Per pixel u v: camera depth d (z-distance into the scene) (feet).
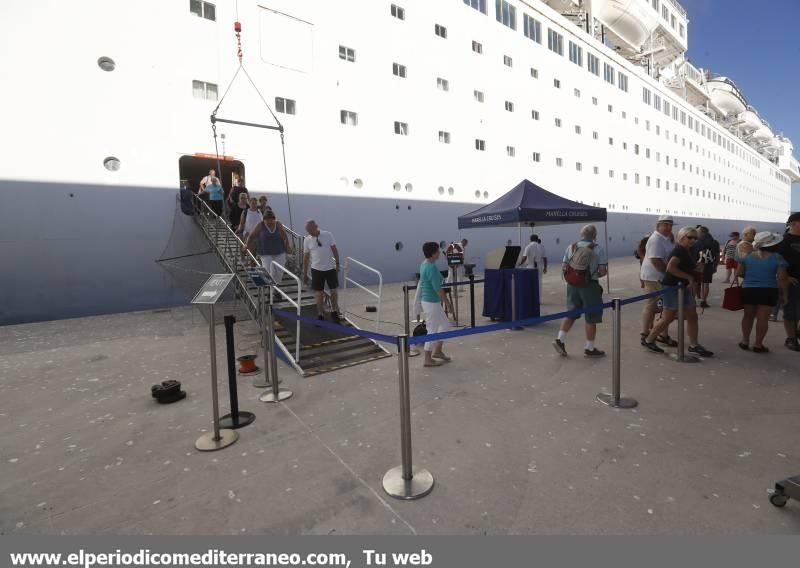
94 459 8.81
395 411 10.83
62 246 26.71
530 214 20.29
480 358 15.26
